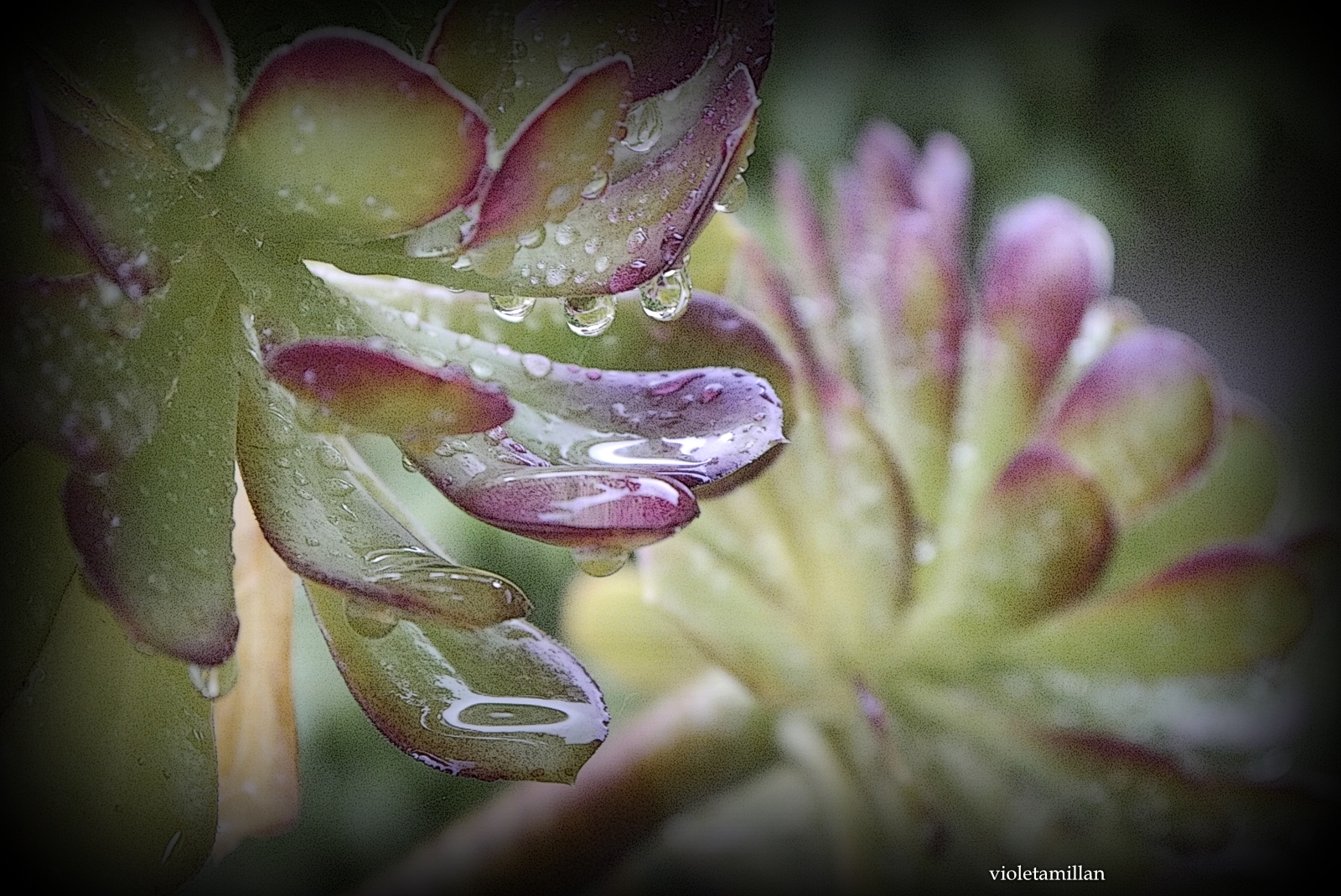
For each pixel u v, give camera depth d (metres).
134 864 0.28
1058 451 0.35
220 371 0.28
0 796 0.28
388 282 0.29
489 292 0.28
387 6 0.28
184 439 0.28
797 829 0.37
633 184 0.28
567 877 0.33
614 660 0.36
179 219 0.28
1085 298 0.36
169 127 0.28
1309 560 0.38
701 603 0.34
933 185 0.37
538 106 0.28
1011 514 0.34
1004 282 0.36
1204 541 0.36
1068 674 0.35
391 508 0.29
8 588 0.28
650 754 0.34
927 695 0.35
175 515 0.28
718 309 0.30
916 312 0.35
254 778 0.31
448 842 0.33
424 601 0.28
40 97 0.27
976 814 0.35
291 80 0.27
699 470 0.28
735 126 0.28
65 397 0.27
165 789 0.28
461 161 0.28
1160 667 0.35
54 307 0.27
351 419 0.27
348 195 0.28
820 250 0.35
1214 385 0.35
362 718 0.43
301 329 0.29
